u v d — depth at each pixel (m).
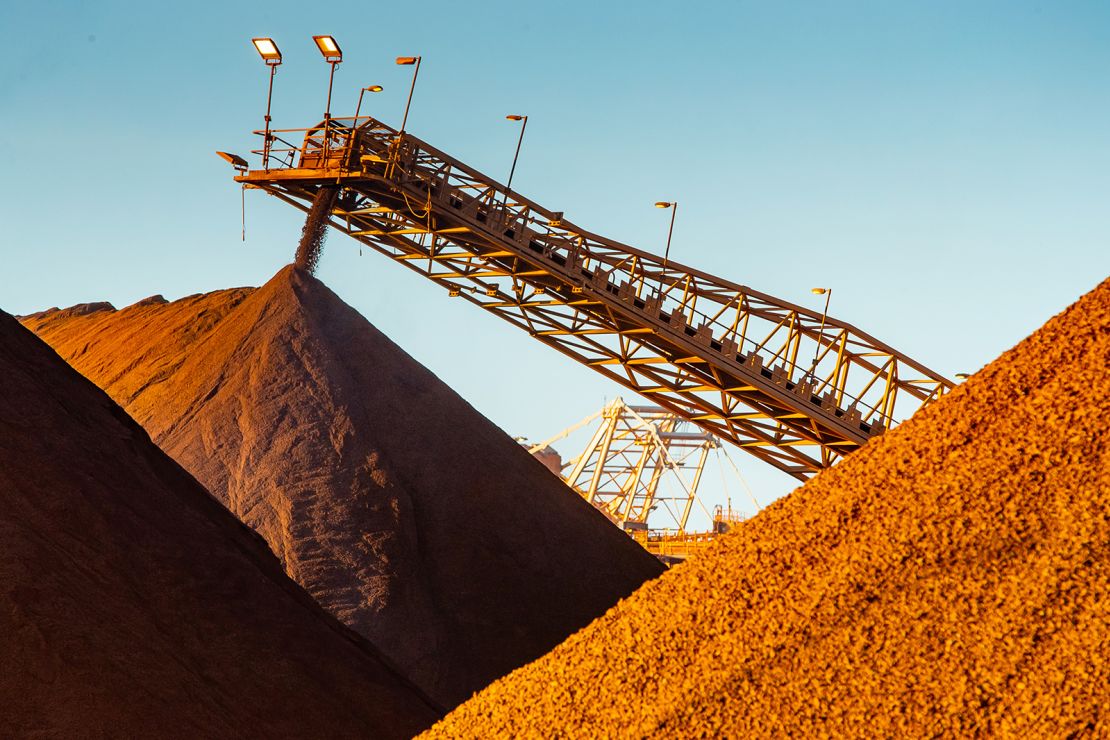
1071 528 12.48
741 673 13.38
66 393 23.03
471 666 32.28
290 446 37.69
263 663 19.69
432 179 42.69
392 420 40.50
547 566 37.31
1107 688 11.09
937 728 11.67
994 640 12.04
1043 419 13.79
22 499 18.19
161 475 23.94
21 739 14.21
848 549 13.93
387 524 35.31
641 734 13.45
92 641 16.27
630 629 15.04
